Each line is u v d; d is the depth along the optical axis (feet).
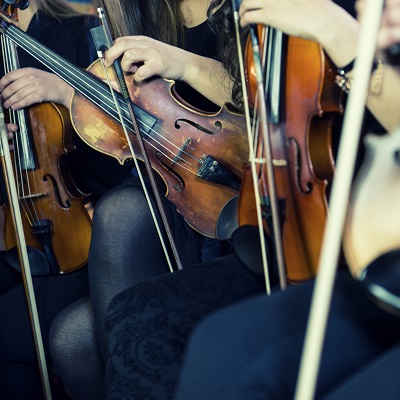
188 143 7.46
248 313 4.60
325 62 5.98
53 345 7.58
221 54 7.72
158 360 5.51
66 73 7.76
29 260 8.36
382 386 4.06
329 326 4.45
